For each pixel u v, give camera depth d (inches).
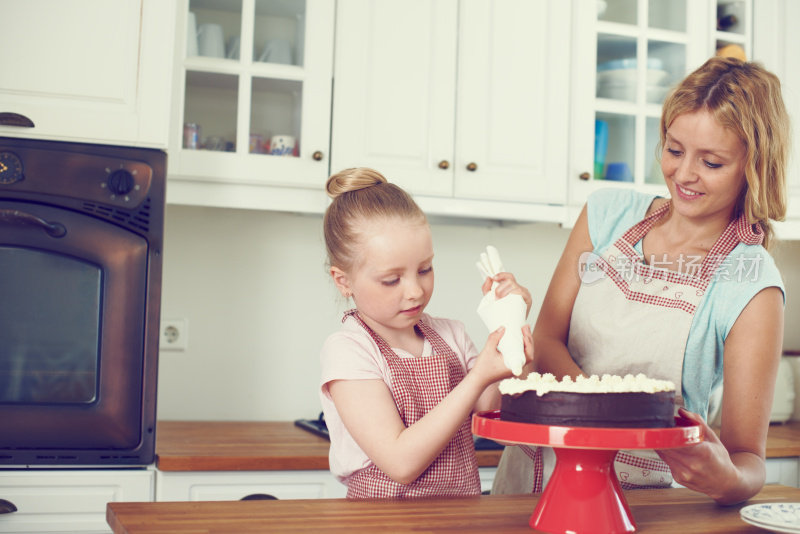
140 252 68.2
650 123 92.0
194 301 89.1
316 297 92.4
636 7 91.5
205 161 77.7
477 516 38.3
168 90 70.9
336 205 46.6
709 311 46.7
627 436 33.5
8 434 65.4
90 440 66.7
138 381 67.8
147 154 70.2
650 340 48.2
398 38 83.4
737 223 47.1
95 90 69.6
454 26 84.9
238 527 35.0
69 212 67.1
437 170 83.7
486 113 85.5
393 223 43.5
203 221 89.7
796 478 80.4
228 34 80.0
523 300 40.5
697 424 37.2
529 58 87.0
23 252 66.4
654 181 91.7
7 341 66.0
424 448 39.7
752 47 95.5
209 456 68.2
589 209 53.6
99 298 67.7
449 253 96.7
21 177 66.4
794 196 92.7
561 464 36.6
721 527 37.2
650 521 38.4
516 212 86.4
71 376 67.0
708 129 42.7
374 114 82.5
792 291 108.5
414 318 44.5
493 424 36.4
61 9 69.2
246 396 90.1
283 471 70.7
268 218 91.4
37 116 67.9
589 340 50.7
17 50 68.4
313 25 81.3
